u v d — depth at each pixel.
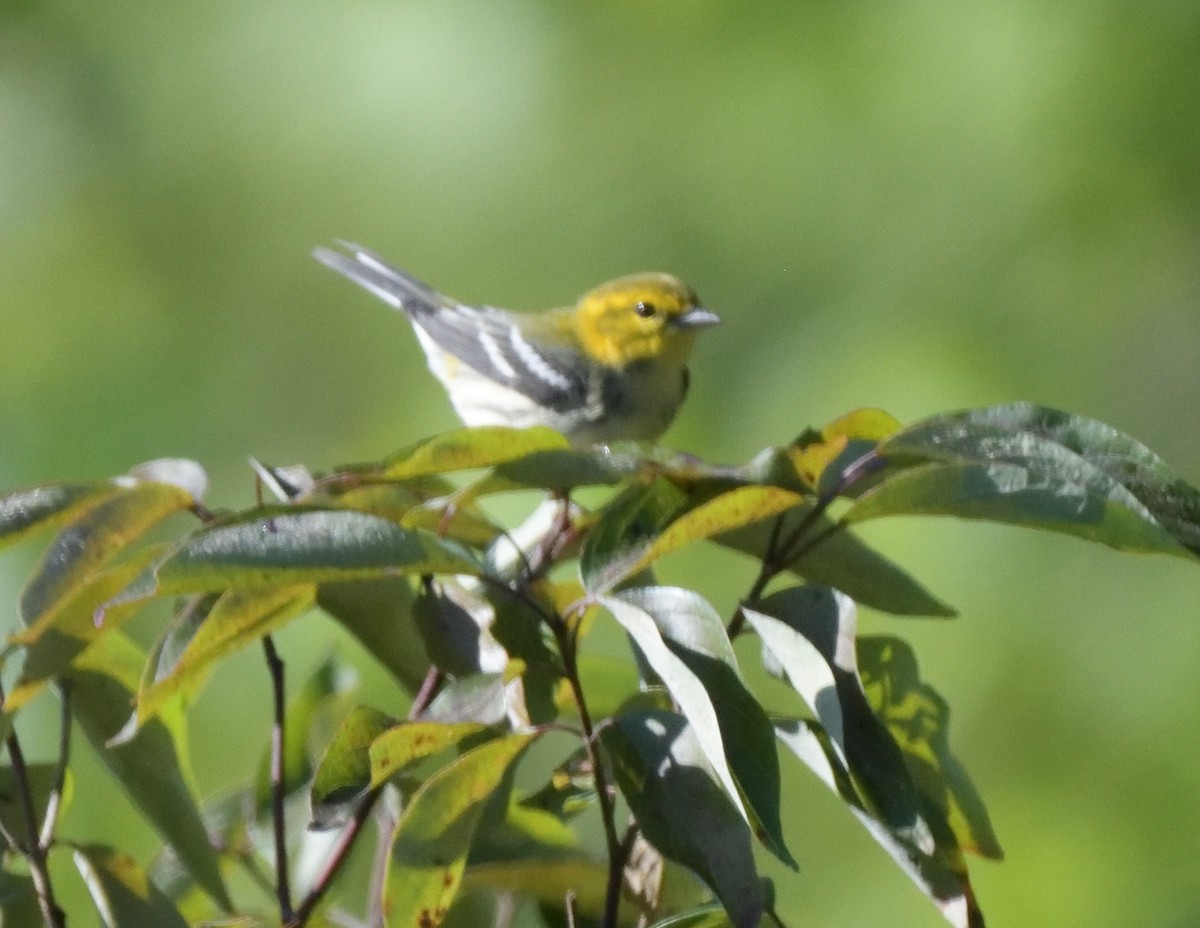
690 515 4.21
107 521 4.86
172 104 15.19
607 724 4.33
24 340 14.52
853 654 4.42
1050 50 13.05
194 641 4.46
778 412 12.70
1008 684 11.29
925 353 12.64
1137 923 10.77
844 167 13.42
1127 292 12.77
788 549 4.59
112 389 14.20
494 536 5.26
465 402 11.45
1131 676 11.23
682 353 10.59
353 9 14.98
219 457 14.00
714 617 4.20
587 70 14.35
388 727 4.45
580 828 7.70
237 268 14.74
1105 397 12.62
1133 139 12.88
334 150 14.78
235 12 15.28
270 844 5.88
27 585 4.75
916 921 10.48
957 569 11.41
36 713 9.38
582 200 14.14
